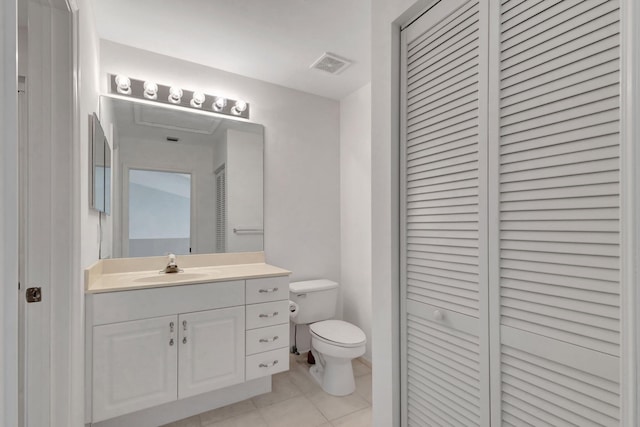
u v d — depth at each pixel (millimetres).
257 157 2621
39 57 1239
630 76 493
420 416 1295
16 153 328
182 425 1860
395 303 1382
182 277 2021
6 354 320
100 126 1868
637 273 479
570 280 848
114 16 1861
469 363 1104
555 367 878
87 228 1604
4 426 317
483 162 1059
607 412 778
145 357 1690
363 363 2676
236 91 2549
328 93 2893
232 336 1935
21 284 1282
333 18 1876
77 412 1385
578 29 830
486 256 1047
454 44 1168
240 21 1912
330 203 2982
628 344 492
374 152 1498
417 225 1324
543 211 904
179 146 2344
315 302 2613
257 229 2611
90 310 1568
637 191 481
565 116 856
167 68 2299
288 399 2129
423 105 1300
